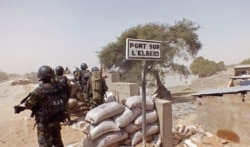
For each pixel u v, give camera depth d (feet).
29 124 27.17
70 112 28.22
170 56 111.04
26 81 102.83
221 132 23.85
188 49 117.19
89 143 15.10
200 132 19.81
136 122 15.90
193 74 215.31
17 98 56.29
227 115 23.26
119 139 15.33
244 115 21.36
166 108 16.80
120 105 15.90
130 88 33.09
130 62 126.11
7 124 27.40
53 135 13.82
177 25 117.29
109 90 38.99
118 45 126.11
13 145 21.71
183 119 67.97
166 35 111.34
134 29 125.70
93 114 14.99
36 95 12.87
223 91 23.52
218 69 209.67
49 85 13.53
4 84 99.76
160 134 16.78
